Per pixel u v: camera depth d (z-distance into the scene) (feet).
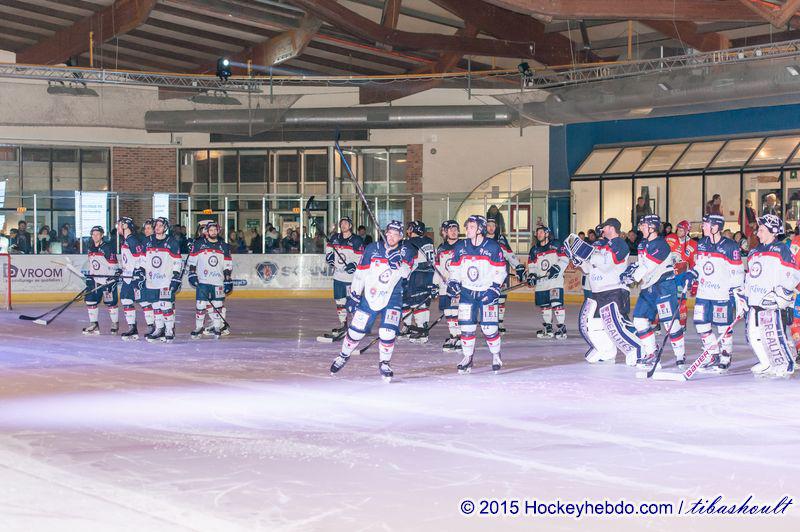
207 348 45.62
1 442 24.31
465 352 36.65
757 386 33.50
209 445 23.90
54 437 24.91
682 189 84.38
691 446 23.66
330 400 30.55
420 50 85.61
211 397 31.19
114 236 77.61
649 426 26.18
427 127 91.30
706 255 36.96
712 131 84.74
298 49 87.92
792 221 77.05
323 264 86.38
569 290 80.02
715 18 64.13
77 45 90.22
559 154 93.20
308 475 20.84
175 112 84.33
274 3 81.71
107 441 24.39
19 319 62.44
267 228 86.12
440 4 81.25
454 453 22.91
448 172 97.35
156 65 105.81
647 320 37.50
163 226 47.91
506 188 95.81
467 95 94.12
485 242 36.35
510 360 41.01
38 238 80.38
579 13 62.23
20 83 79.20
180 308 72.33
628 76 73.67
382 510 18.19
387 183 99.50
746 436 24.85
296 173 101.30
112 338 50.39
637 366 36.86
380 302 34.73
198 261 50.52
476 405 29.58
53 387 33.40
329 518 17.66
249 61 94.89
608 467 21.54
